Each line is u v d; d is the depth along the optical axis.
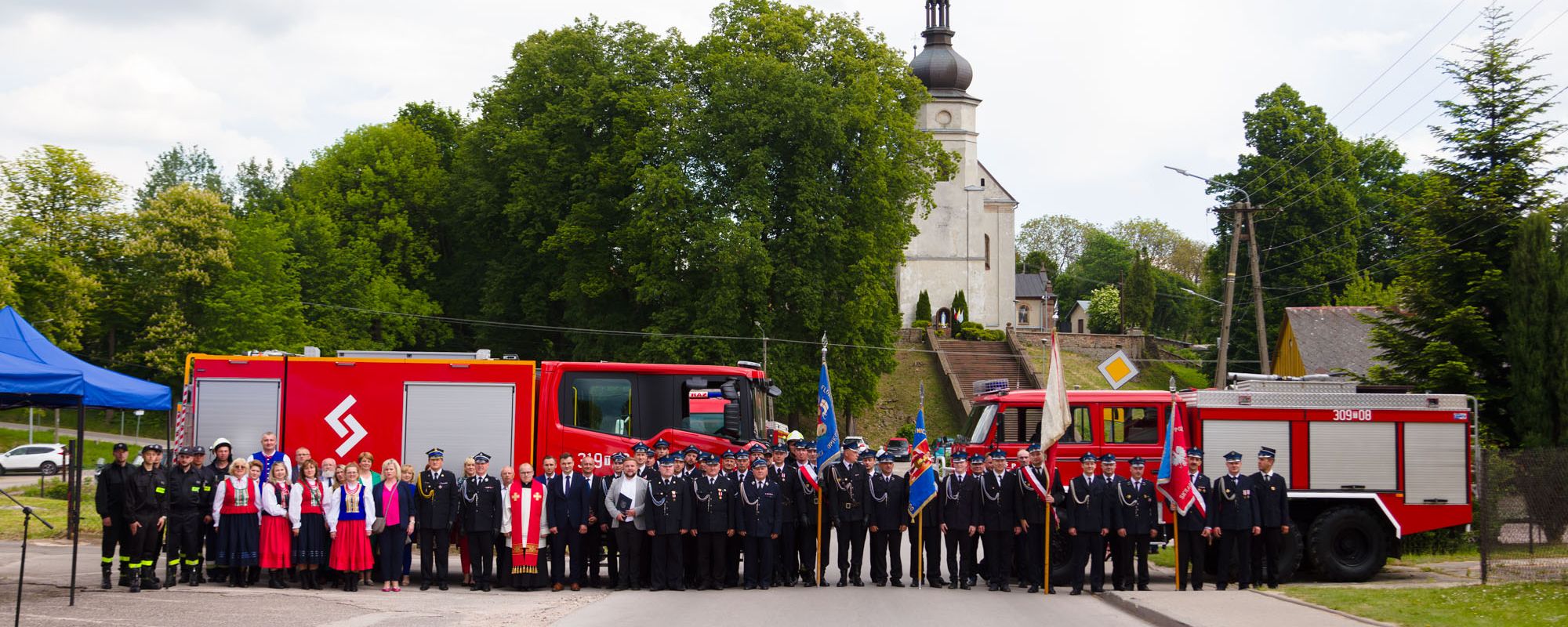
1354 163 73.06
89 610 14.38
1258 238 70.19
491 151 55.31
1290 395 19.36
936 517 18.11
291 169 99.25
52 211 58.66
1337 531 18.92
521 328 57.03
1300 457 19.23
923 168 55.84
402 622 13.62
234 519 17.11
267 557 16.95
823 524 18.50
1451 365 27.39
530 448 19.41
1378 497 19.14
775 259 47.41
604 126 53.16
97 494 16.38
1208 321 88.38
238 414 19.14
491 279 55.66
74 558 14.94
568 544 17.70
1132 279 113.56
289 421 19.14
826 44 51.88
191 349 60.44
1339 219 69.31
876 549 18.23
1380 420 19.34
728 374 20.69
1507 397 27.44
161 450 16.78
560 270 54.09
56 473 50.28
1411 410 19.36
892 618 14.38
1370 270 69.19
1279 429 19.33
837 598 16.41
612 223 52.41
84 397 15.87
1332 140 70.69
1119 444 20.12
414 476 17.66
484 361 19.53
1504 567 17.36
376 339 62.47
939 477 18.44
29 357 16.22
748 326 48.34
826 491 18.52
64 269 53.25
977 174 86.50
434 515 17.22
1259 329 35.59
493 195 54.41
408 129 63.06
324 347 60.03
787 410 47.59
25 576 17.88
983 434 20.81
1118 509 17.36
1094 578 17.52
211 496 17.50
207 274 61.12
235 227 63.97
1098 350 81.75
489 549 17.31
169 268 60.91
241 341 59.94
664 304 48.47
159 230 61.12
